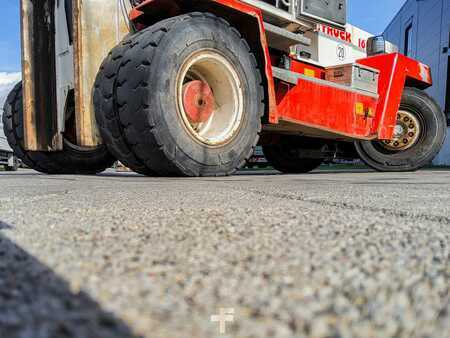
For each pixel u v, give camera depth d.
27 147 4.25
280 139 5.81
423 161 5.46
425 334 0.27
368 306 0.32
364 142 5.44
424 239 0.62
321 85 4.10
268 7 3.74
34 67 4.19
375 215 0.91
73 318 0.27
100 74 3.16
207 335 0.25
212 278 0.40
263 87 3.53
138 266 0.44
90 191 1.67
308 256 0.50
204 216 0.90
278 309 0.31
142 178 2.94
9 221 0.83
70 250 0.53
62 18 3.86
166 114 2.79
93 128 3.47
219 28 3.15
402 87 5.07
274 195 1.46
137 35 3.04
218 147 3.12
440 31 17.83
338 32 4.99
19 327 0.25
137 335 0.24
